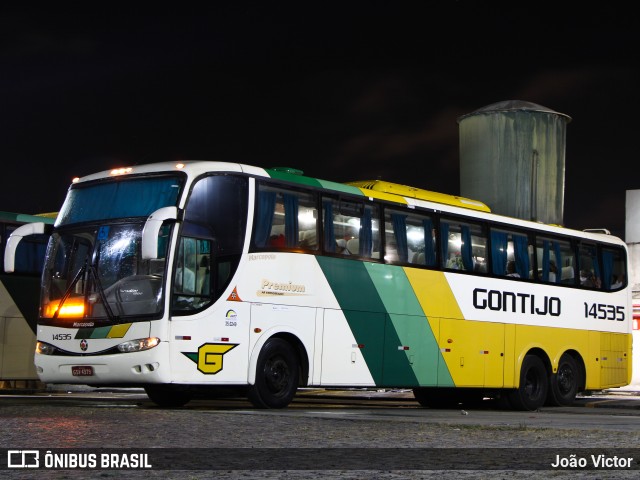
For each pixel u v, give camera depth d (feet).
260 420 34.40
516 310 64.64
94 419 34.12
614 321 73.36
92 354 45.62
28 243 70.28
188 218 45.62
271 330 48.34
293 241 50.21
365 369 53.47
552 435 30.17
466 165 103.71
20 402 52.44
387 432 30.30
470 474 20.49
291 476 19.89
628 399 82.53
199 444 25.94
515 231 65.82
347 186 54.44
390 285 55.62
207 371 45.37
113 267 46.34
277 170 51.60
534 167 100.94
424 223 58.95
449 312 59.41
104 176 49.11
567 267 69.87
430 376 57.62
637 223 109.60
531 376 65.77
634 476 20.40
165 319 44.27
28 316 69.67
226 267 46.70
